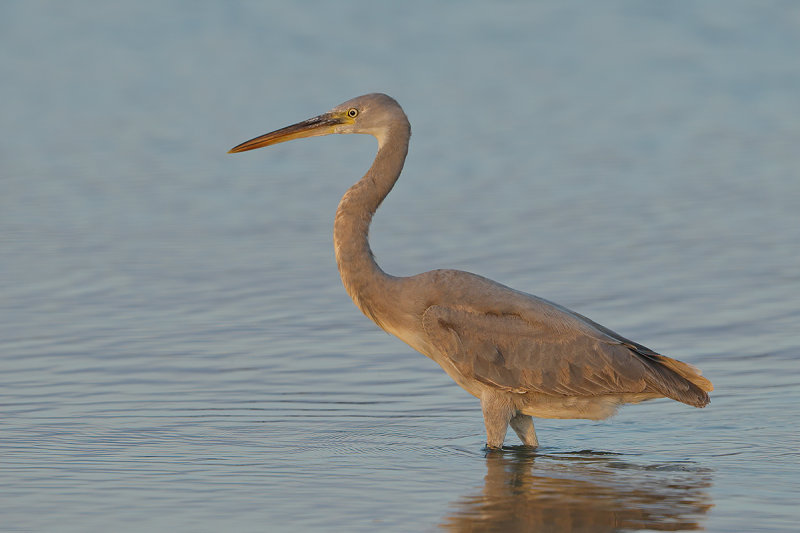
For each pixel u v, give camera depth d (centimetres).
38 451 1304
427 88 4203
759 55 4725
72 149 3312
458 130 3591
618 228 2467
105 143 3394
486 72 4484
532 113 3834
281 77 4344
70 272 2142
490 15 5481
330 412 1470
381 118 1474
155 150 3316
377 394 1546
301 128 1510
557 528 1095
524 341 1369
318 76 4353
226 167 3141
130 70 4488
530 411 1390
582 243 2347
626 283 2059
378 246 2352
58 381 1569
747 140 3400
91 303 1956
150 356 1686
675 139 3438
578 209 2648
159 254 2280
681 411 1491
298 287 2072
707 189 2830
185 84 4250
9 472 1233
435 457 1322
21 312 1898
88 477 1221
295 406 1489
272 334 1802
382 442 1366
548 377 1362
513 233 2438
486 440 1391
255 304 1966
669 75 4438
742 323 1823
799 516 1116
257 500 1160
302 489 1195
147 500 1155
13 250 2289
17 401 1484
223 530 1076
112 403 1484
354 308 1955
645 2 5688
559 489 1205
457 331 1382
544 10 5591
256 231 2481
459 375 1402
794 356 1661
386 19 5397
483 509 1141
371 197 1444
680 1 5703
